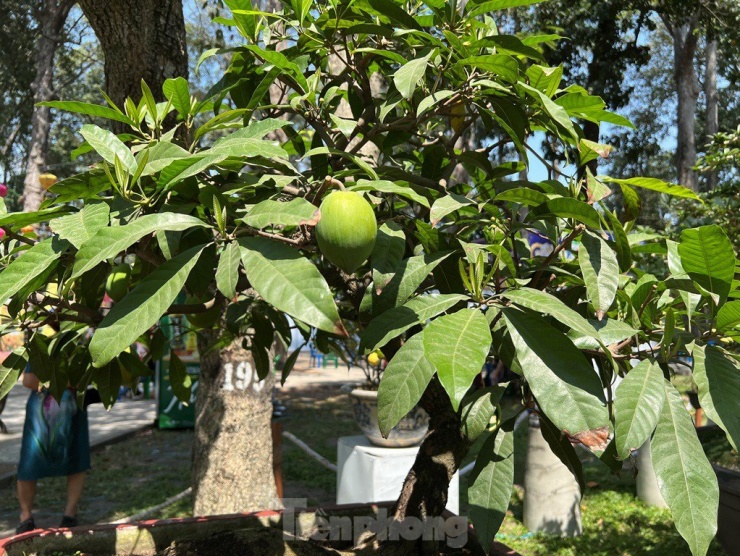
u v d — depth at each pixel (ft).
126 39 8.90
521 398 5.76
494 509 5.09
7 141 78.43
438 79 6.00
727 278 4.57
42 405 15.85
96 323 6.07
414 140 7.60
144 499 19.74
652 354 4.97
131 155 5.12
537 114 5.98
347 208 4.24
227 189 5.33
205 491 14.38
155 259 5.42
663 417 4.23
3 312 6.47
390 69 7.43
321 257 6.84
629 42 33.60
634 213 6.23
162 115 6.01
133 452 26.25
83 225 4.57
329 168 6.50
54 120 81.30
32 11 62.95
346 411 36.29
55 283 6.37
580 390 4.06
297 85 6.66
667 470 4.03
